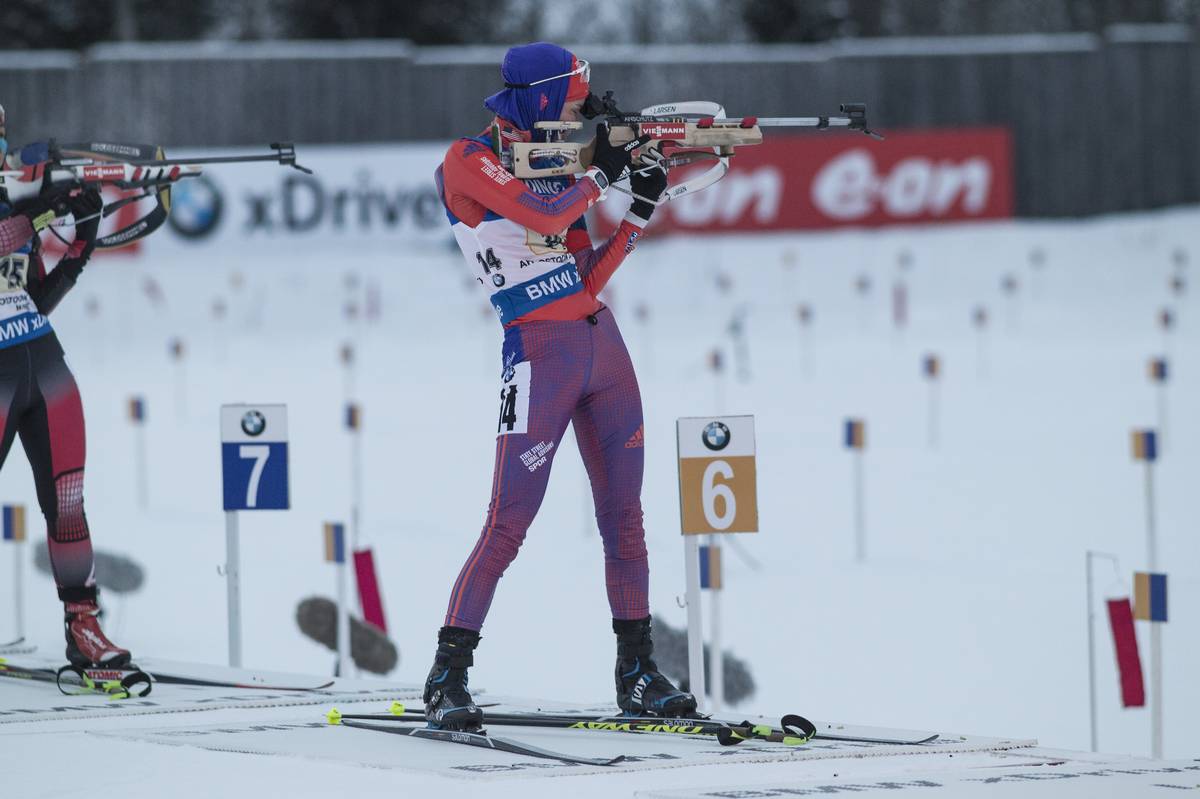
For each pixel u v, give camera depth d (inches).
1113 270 3909.9
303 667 1064.2
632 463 663.8
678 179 4074.8
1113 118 4333.2
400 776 548.7
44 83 4126.5
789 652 1083.3
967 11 6363.2
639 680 665.0
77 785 538.6
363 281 3917.3
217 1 5920.3
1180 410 2278.5
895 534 1497.3
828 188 4141.2
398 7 5408.5
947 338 3314.5
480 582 639.8
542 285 643.5
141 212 2802.7
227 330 3597.4
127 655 793.6
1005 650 1075.9
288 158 808.9
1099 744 872.3
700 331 3503.9
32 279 814.5
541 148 643.5
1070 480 1756.9
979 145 4175.7
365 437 2215.8
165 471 1982.0
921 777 544.1
